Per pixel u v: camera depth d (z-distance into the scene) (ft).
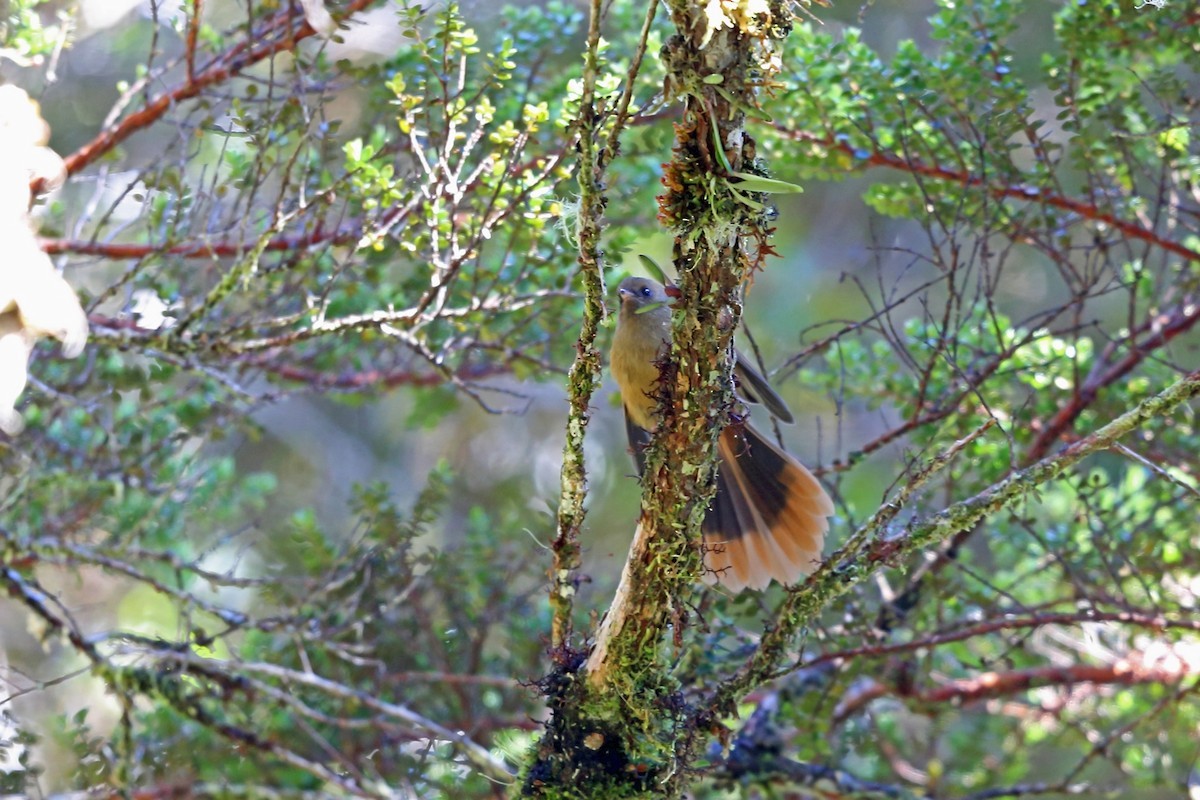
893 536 25.67
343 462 71.26
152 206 35.09
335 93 37.37
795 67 36.70
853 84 36.35
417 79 31.83
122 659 36.58
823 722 35.27
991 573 42.70
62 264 35.55
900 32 66.23
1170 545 37.32
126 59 59.57
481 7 51.39
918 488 25.21
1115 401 36.42
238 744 31.89
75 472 35.45
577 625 38.65
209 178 44.96
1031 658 41.37
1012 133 34.91
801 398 66.80
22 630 56.39
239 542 57.21
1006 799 39.45
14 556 31.09
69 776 35.73
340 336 37.01
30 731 36.04
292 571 51.62
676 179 21.03
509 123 30.71
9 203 23.21
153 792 36.24
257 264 31.55
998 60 34.94
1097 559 37.70
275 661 38.63
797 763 35.88
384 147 32.68
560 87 37.52
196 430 39.45
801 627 25.26
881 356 38.68
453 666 40.86
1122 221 36.37
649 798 24.57
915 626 35.53
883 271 67.56
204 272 36.60
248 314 34.94
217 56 35.83
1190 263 39.47
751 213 21.12
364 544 40.52
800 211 70.64
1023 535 38.93
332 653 37.65
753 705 38.75
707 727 25.23
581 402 23.17
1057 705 40.91
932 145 36.78
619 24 40.55
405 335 32.17
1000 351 35.17
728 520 31.14
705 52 20.31
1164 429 35.91
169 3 49.42
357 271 37.42
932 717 38.78
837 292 67.67
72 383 37.29
